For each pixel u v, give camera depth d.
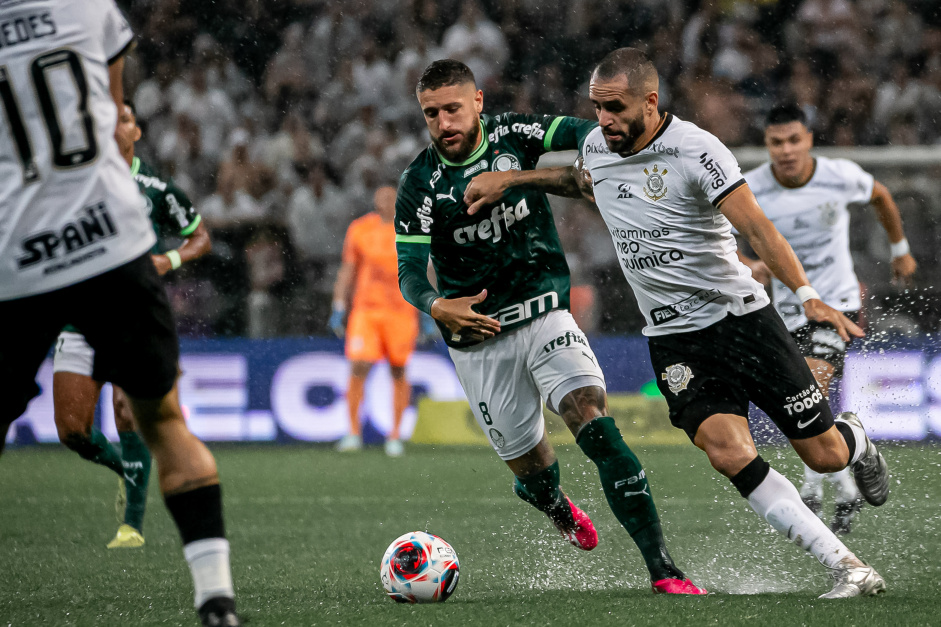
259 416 42.09
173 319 10.30
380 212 38.28
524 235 15.92
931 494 25.84
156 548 19.59
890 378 38.22
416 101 54.19
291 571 16.94
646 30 55.75
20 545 20.03
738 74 54.16
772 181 23.62
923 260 43.16
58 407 19.66
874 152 43.69
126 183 9.98
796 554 18.09
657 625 11.30
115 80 10.36
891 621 11.37
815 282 23.41
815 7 54.88
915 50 54.19
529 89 55.16
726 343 14.36
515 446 16.50
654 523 14.29
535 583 15.77
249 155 51.78
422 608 12.97
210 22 54.53
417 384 42.22
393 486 29.97
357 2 56.06
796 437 14.56
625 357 41.28
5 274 9.49
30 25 9.62
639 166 14.40
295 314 45.88
